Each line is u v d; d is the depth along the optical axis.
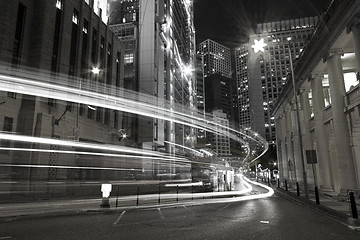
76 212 16.80
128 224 12.69
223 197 28.59
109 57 58.03
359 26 20.39
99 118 50.06
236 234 10.36
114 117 56.53
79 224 12.66
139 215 15.80
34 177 32.19
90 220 13.88
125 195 30.23
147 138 70.19
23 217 14.81
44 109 35.38
